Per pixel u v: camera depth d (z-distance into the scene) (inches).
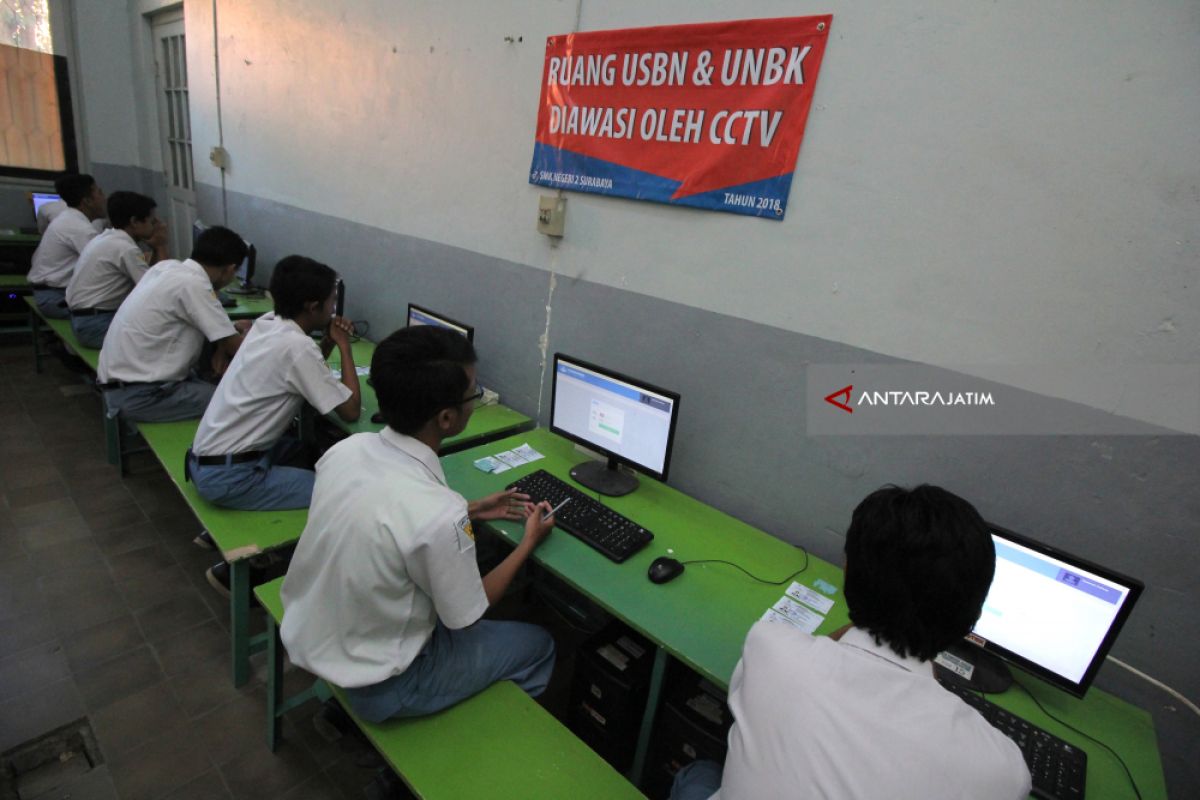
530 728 48.9
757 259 65.4
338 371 104.3
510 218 90.6
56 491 102.3
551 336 88.4
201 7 153.0
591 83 75.6
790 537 68.3
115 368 92.1
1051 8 45.9
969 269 52.6
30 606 77.3
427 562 42.1
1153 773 42.5
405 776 43.4
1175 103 42.4
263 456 75.1
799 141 60.1
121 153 198.7
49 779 57.1
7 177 179.8
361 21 109.4
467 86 92.7
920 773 27.1
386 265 115.9
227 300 135.6
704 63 65.1
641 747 54.1
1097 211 46.3
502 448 80.4
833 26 56.4
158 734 62.7
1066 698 49.1
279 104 134.7
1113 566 49.8
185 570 87.6
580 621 88.5
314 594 45.2
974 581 30.7
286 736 64.4
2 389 138.5
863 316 59.2
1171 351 45.1
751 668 33.7
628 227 76.1
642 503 70.9
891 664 31.5
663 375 76.1
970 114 50.6
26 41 176.6
